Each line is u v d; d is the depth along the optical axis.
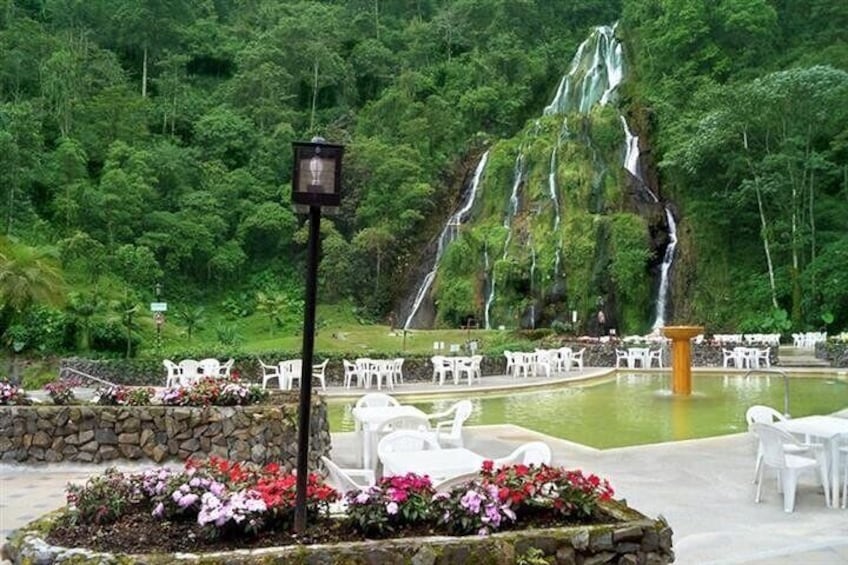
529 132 35.25
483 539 3.11
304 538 3.14
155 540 3.15
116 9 44.28
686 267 29.44
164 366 15.15
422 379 16.97
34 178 32.31
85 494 3.53
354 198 36.44
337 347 23.09
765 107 27.44
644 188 31.05
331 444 8.11
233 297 34.53
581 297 27.78
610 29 41.88
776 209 29.66
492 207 33.59
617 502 3.72
